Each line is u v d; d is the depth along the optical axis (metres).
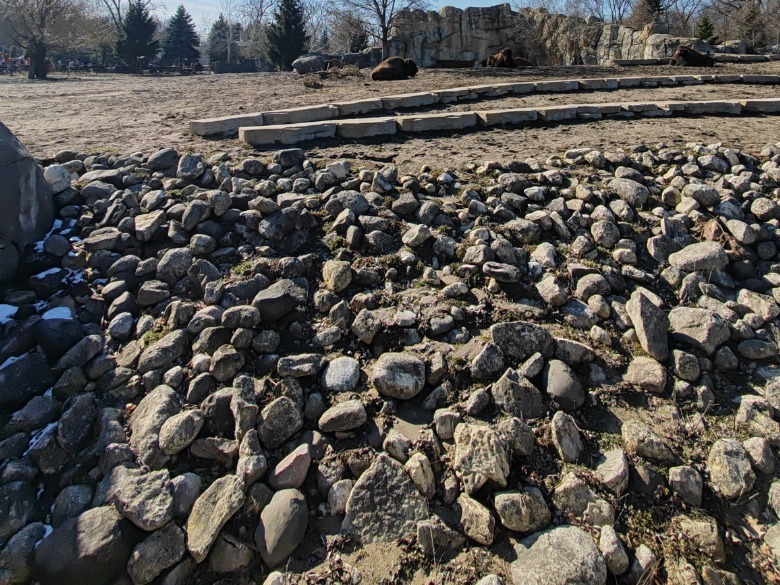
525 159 5.95
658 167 5.79
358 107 7.98
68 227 4.68
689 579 2.45
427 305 3.83
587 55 26.00
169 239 4.49
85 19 31.12
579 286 4.05
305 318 3.81
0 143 4.17
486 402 3.17
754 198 5.06
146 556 2.59
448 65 27.41
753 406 3.26
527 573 2.42
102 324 3.93
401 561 2.54
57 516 2.82
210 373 3.42
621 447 3.02
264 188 5.00
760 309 4.00
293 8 29.44
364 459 2.95
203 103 9.35
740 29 30.41
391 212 4.76
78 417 3.25
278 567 2.59
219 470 3.01
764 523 2.76
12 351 3.56
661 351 3.55
